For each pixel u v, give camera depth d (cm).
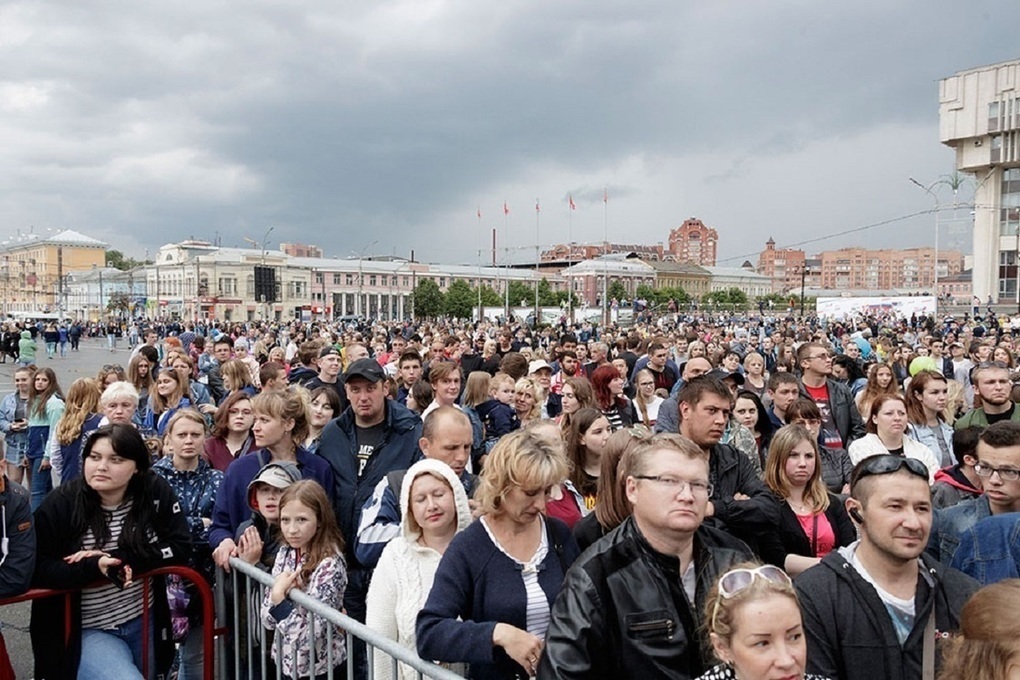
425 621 287
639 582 249
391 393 861
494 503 301
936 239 5356
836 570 266
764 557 381
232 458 572
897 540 254
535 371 947
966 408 864
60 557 360
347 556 441
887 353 1553
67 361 3553
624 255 16162
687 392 407
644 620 244
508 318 6228
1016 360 1413
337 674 343
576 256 17612
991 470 349
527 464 295
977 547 328
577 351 1356
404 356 883
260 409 455
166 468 482
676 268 15988
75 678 355
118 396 627
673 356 1438
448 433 394
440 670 262
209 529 443
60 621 361
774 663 205
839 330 3459
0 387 2316
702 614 249
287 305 11612
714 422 400
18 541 337
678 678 241
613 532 267
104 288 12481
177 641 408
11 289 14988
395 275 13125
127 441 363
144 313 10950
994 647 197
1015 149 6366
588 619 242
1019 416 593
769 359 1764
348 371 493
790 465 411
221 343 1359
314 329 3656
